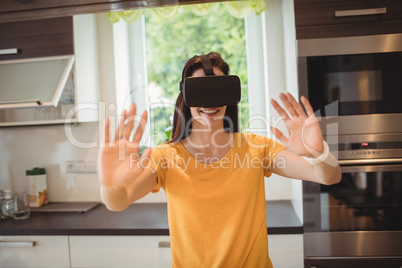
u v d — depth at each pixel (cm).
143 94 214
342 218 146
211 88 87
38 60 169
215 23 210
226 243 90
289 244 147
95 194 200
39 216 174
